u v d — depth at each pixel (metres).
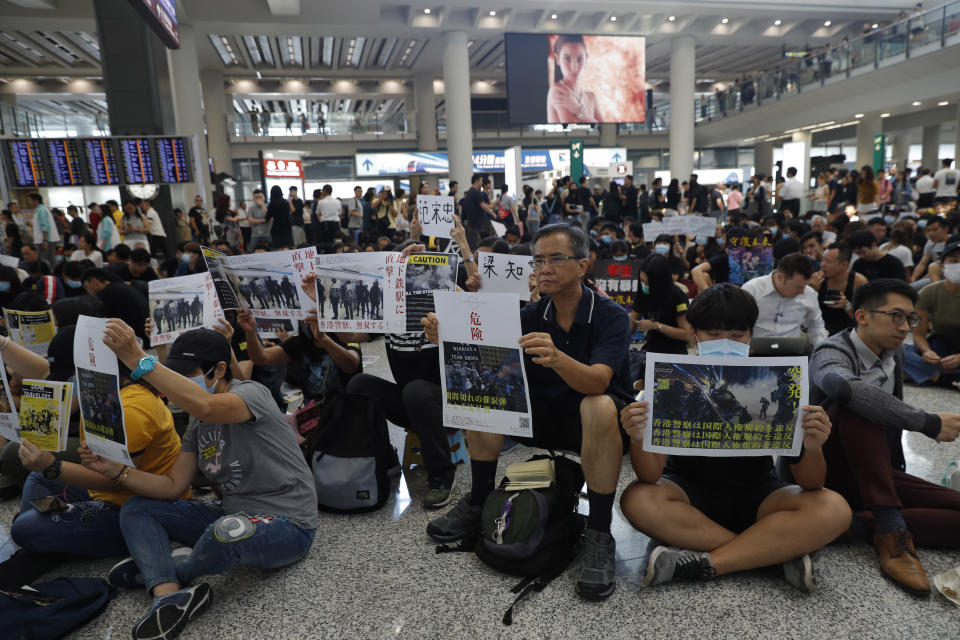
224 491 2.07
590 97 19.19
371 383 2.76
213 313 3.06
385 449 2.56
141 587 2.06
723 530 1.99
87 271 4.26
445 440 2.61
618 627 1.77
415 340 2.65
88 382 1.83
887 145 25.22
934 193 12.74
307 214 13.51
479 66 25.33
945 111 18.98
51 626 1.79
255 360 2.92
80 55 19.45
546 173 20.62
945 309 3.81
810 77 18.67
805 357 1.78
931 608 1.81
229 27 16.61
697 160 26.91
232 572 2.14
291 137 22.94
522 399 2.00
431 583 2.03
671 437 1.87
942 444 2.98
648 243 6.68
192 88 15.62
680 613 1.83
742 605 1.85
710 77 28.06
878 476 2.02
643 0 17.72
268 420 2.05
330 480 2.47
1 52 19.09
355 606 1.92
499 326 1.96
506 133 25.08
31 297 2.99
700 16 19.72
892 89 16.17
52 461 1.94
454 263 2.52
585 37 18.88
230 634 1.80
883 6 19.05
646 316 3.83
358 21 17.17
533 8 17.95
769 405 1.81
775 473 2.28
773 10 18.69
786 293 3.20
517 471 2.19
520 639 1.74
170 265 6.34
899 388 2.29
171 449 2.13
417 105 24.16
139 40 10.29
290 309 2.76
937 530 2.05
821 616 1.79
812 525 1.86
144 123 10.50
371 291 2.53
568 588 1.98
